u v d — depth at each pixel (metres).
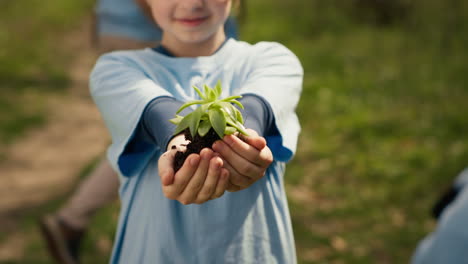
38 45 8.98
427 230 3.48
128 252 1.48
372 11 9.87
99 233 3.36
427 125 5.15
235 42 1.59
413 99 5.95
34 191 4.13
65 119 5.78
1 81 6.93
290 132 1.37
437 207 2.21
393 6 9.64
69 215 2.68
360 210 3.74
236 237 1.41
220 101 1.08
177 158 1.08
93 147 5.09
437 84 6.47
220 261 1.41
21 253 3.22
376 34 9.09
